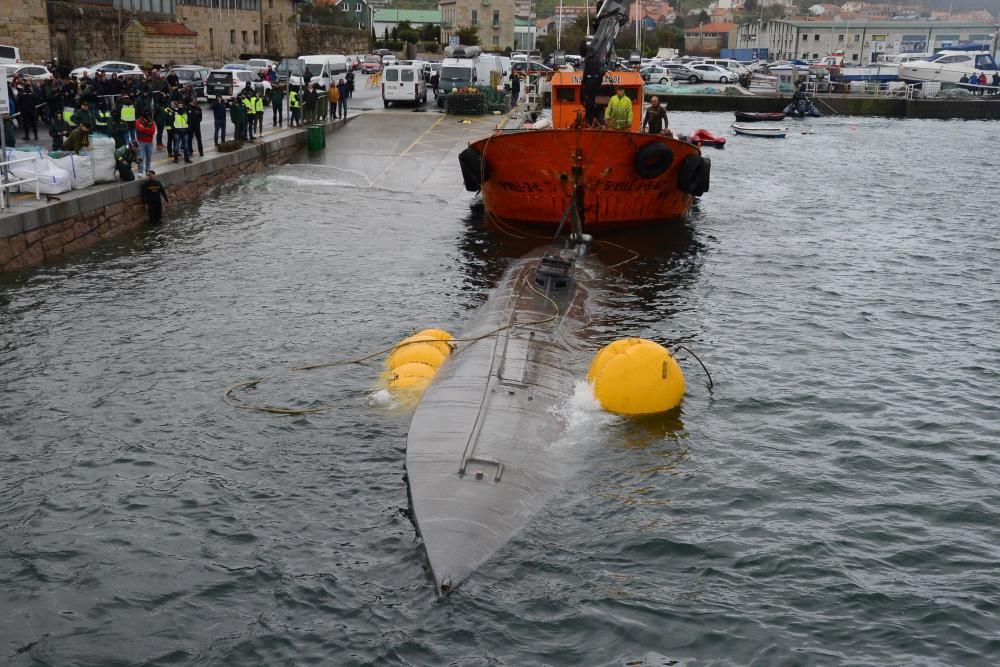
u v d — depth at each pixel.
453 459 12.09
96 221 26.06
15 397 15.14
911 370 17.33
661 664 9.12
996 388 16.50
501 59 67.75
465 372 14.90
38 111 37.44
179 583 10.23
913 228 31.81
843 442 14.02
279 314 19.81
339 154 41.28
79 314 19.52
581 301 19.84
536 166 27.08
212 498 11.97
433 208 32.56
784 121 74.56
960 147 58.34
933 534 11.48
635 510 11.71
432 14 147.25
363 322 19.36
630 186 27.66
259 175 37.28
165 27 70.44
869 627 9.67
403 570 10.38
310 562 10.57
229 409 14.73
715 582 10.36
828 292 22.86
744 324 19.94
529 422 13.32
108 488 12.24
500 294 19.80
